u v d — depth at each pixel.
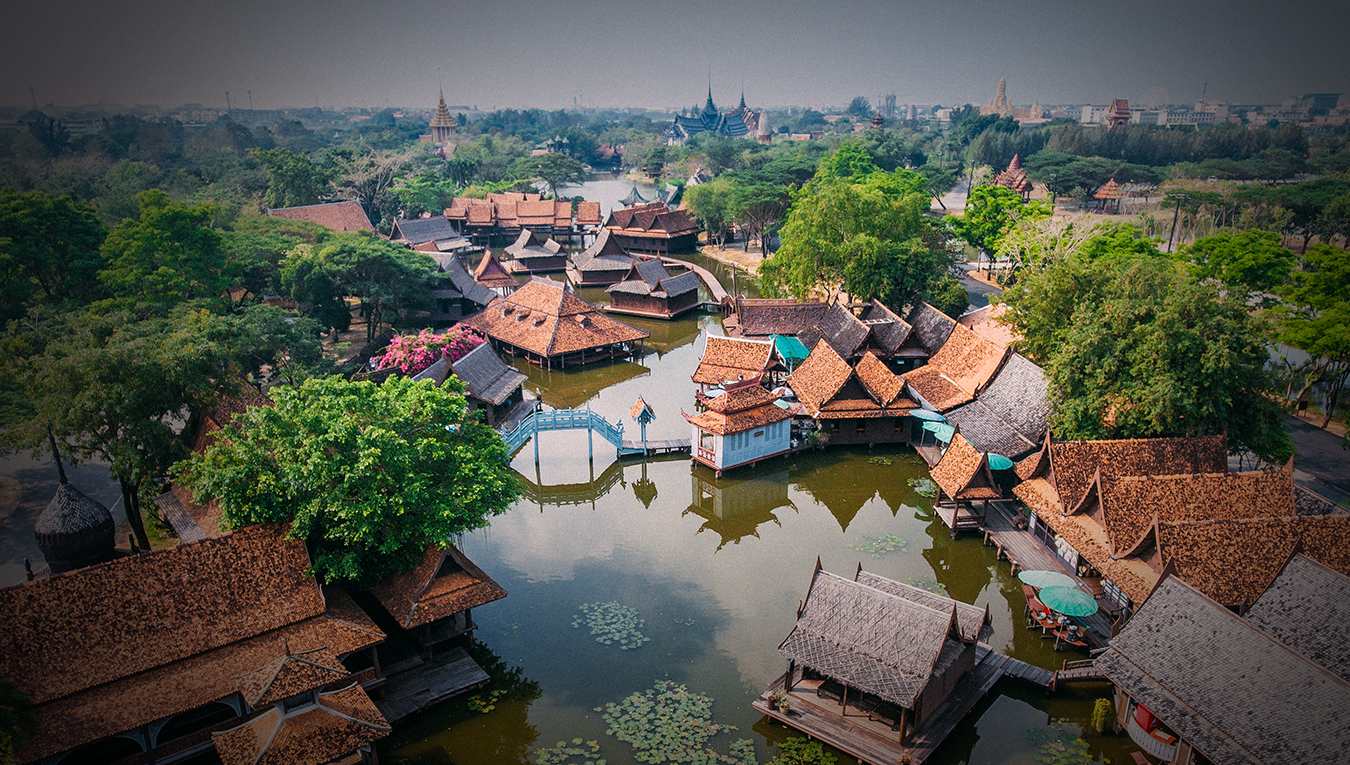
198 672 31.67
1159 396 46.59
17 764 26.95
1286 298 73.56
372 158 176.25
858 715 35.12
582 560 50.28
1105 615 41.47
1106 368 49.56
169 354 44.19
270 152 154.88
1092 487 42.41
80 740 28.22
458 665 38.56
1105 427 50.28
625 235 154.25
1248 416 49.06
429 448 40.47
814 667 34.62
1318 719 27.31
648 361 89.94
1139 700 31.33
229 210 117.31
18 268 71.62
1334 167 194.50
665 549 51.56
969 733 35.47
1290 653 29.48
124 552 45.72
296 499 36.97
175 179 158.50
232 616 33.53
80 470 58.69
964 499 50.81
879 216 95.00
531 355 89.31
